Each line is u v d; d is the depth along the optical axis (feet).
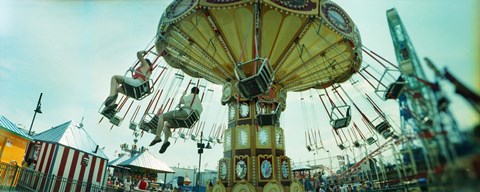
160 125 31.22
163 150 33.73
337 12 39.32
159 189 73.67
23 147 38.37
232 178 37.99
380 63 36.58
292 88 52.24
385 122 42.27
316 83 54.29
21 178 33.86
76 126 46.52
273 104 42.70
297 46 40.70
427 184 11.52
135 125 46.52
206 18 37.27
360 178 44.62
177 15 37.65
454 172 8.82
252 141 38.99
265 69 23.47
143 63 32.73
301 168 78.74
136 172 81.20
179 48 44.14
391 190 24.53
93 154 44.16
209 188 39.88
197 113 31.42
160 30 40.50
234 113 42.57
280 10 34.37
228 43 40.55
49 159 38.17
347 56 44.11
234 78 43.80
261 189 36.06
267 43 40.04
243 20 37.50
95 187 39.96
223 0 34.32
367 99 45.55
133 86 30.50
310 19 36.50
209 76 50.19
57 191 37.11
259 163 37.47
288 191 37.50
